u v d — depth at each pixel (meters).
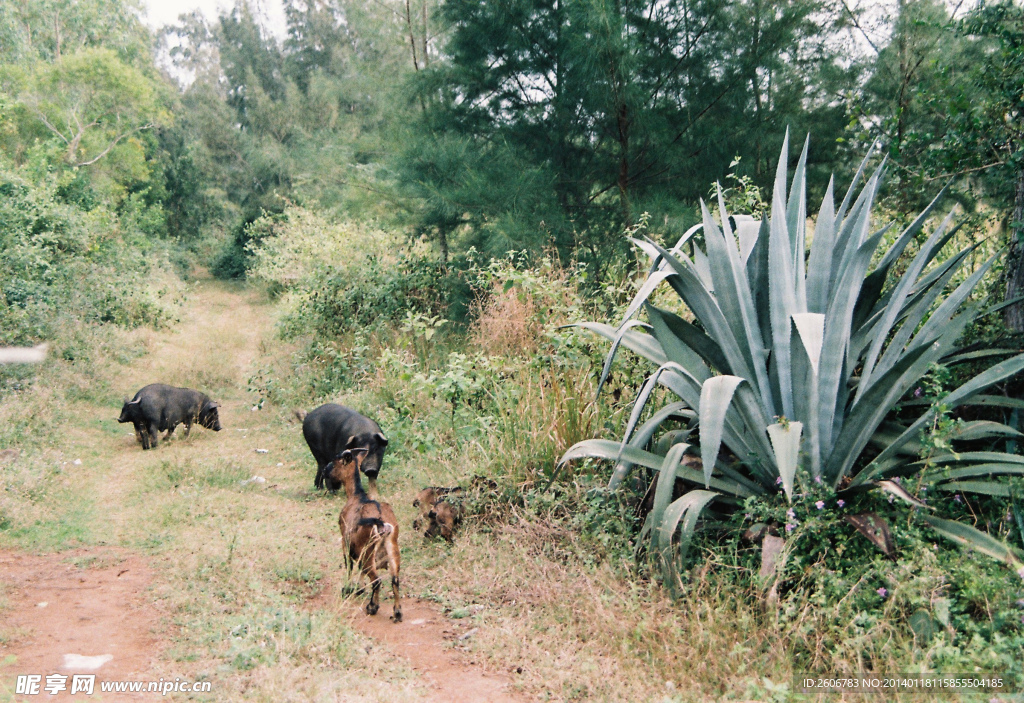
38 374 9.99
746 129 10.63
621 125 10.64
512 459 6.20
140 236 24.39
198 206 35.22
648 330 5.98
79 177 23.08
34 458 7.32
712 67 10.82
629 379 6.62
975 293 6.15
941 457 4.56
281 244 21.56
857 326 5.47
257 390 10.63
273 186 31.16
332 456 6.96
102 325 13.62
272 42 44.19
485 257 11.53
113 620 4.43
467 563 5.26
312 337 12.41
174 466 7.55
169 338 14.76
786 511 4.38
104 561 5.33
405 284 12.28
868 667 3.71
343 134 16.66
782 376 4.80
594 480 5.77
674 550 4.52
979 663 3.53
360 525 4.67
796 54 11.05
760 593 4.09
